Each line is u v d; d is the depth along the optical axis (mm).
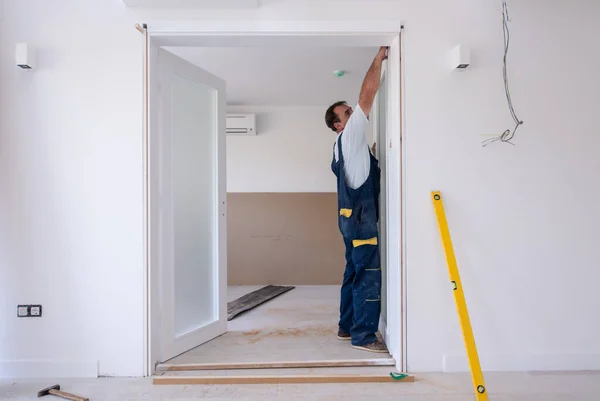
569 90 2451
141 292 2398
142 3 2359
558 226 2449
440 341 2412
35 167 2412
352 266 2975
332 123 3072
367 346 2754
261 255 5469
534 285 2443
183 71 2762
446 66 2418
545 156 2447
